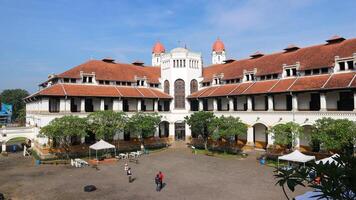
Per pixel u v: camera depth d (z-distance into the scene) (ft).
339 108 133.80
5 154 165.48
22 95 419.54
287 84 149.79
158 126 200.95
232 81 189.37
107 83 192.03
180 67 211.20
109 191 95.86
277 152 145.38
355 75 127.44
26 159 154.40
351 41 150.51
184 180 108.88
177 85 211.00
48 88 169.27
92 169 129.18
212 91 191.31
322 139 109.60
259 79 172.24
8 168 131.64
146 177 114.32
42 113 157.48
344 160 20.08
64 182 107.04
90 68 195.93
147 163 142.20
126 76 204.44
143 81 208.44
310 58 156.56
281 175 21.74
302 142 143.33
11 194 93.04
